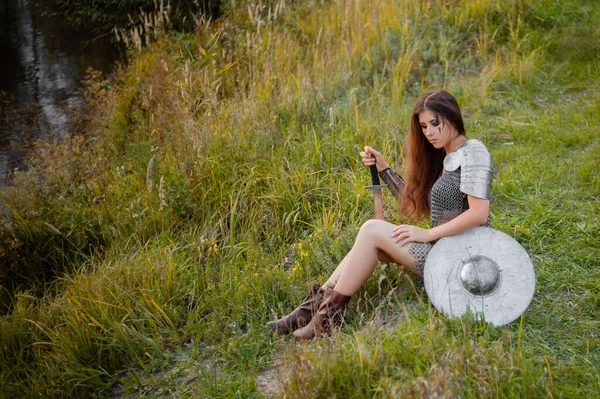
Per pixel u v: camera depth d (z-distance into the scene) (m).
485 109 6.47
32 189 5.68
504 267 3.18
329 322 3.40
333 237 4.52
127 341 3.84
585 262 3.85
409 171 3.68
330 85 7.02
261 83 7.37
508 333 3.02
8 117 9.60
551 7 8.20
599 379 2.86
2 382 3.78
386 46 7.93
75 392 3.71
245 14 9.57
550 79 6.96
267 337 3.65
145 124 7.89
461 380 2.77
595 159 5.14
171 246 4.92
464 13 8.28
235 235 5.06
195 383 3.45
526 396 2.69
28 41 13.90
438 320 3.22
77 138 6.94
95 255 5.27
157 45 9.55
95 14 13.09
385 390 2.73
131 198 5.81
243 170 5.54
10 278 5.19
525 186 4.91
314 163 5.59
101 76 11.19
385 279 3.80
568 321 3.34
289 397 2.87
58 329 4.16
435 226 3.47
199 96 6.96
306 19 9.44
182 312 4.11
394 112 6.47
